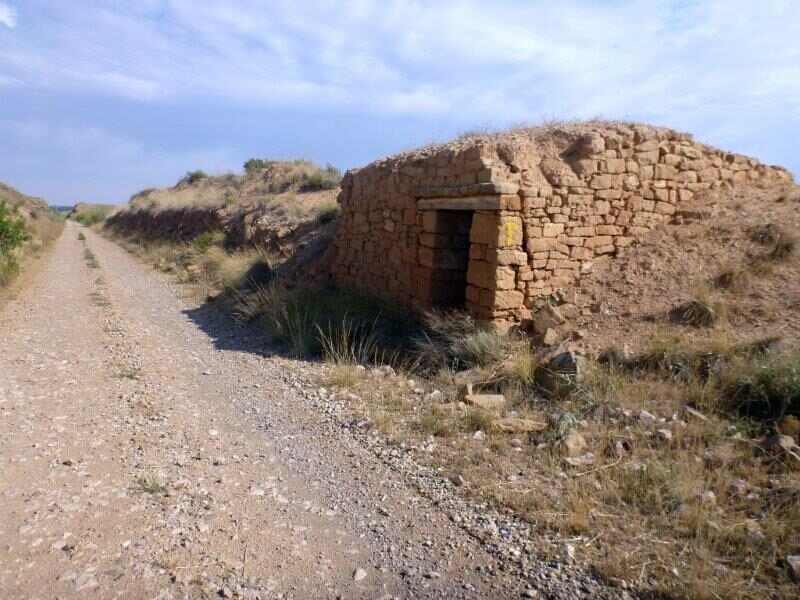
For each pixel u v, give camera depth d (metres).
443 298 9.15
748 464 4.46
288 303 10.59
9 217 18.80
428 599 3.26
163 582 3.23
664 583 3.31
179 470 4.75
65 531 3.69
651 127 9.03
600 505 4.15
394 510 4.27
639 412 5.41
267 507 4.25
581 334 7.13
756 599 3.13
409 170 9.82
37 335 9.42
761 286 7.03
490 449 5.17
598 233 8.36
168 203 32.75
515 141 8.20
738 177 9.68
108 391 6.72
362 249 11.62
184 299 14.23
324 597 3.25
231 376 7.76
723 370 5.63
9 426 5.39
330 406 6.48
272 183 23.86
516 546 3.75
